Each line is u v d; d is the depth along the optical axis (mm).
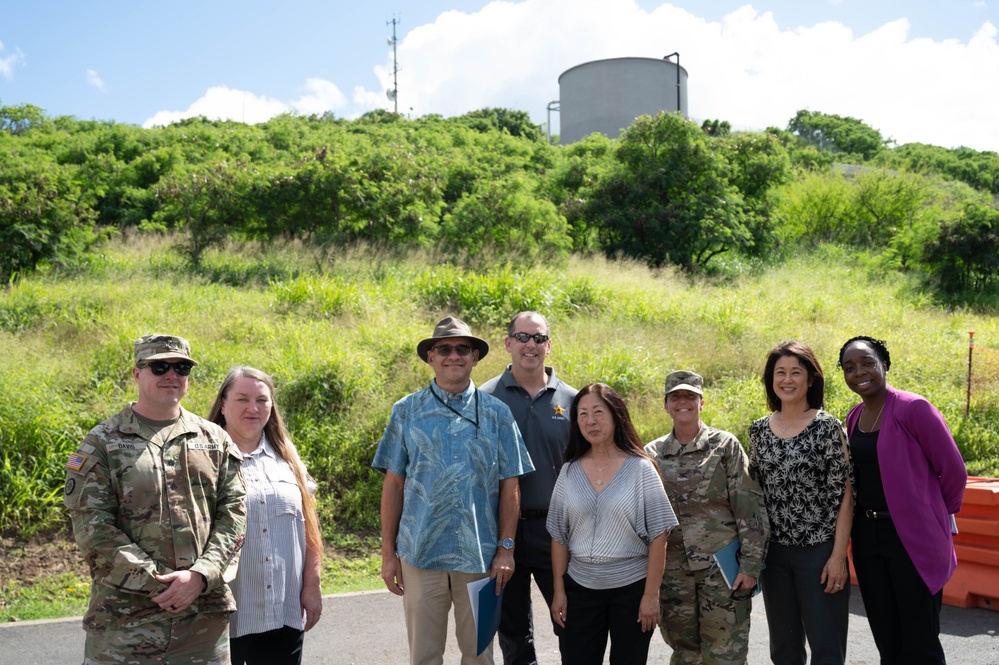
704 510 4008
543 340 4652
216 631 3305
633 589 3844
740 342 12008
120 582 3068
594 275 15734
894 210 27219
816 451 3977
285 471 3924
